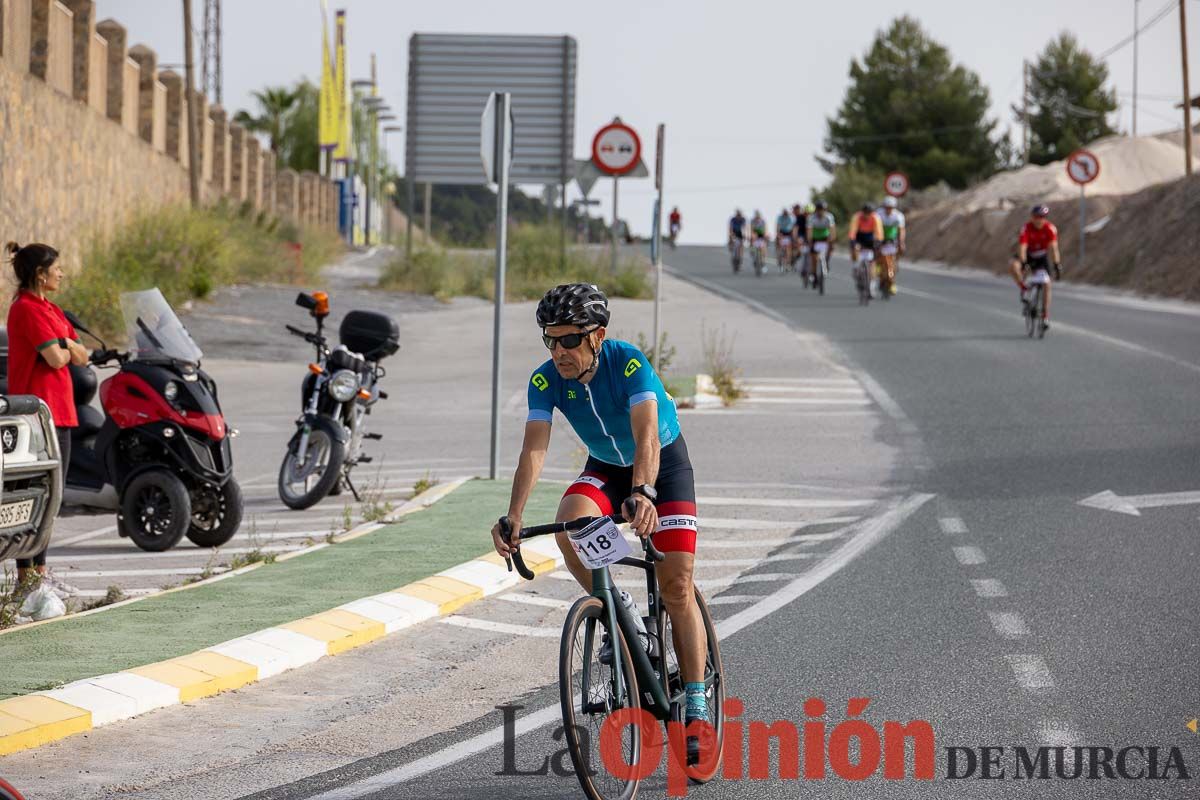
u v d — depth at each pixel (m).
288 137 152.12
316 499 21.95
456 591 15.66
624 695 9.63
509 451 27.67
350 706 11.88
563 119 69.88
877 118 165.12
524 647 13.88
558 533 10.12
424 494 22.30
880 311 55.56
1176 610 14.92
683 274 84.38
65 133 48.25
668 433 10.02
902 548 18.23
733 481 23.47
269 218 85.25
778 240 90.06
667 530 9.99
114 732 10.98
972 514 20.33
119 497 19.08
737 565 17.41
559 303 9.48
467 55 69.56
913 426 28.80
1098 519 19.77
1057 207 94.88
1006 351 40.34
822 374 37.00
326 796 9.74
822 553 18.02
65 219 48.47
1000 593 15.78
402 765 10.41
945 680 12.57
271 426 31.41
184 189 71.38
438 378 39.25
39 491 12.94
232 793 9.77
